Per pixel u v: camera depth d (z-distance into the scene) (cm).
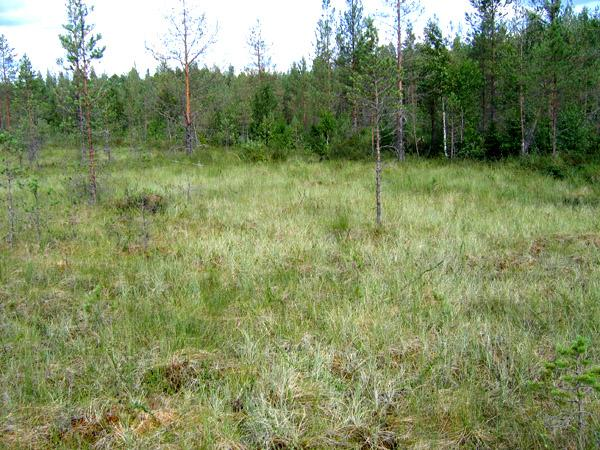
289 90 4141
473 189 1238
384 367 421
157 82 2697
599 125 1878
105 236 834
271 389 390
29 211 950
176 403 380
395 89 891
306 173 1555
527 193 1197
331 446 337
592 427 340
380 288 580
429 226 882
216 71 2622
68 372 418
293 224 886
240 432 350
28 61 2555
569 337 464
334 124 2144
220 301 570
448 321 498
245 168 1680
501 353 446
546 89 1611
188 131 2273
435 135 2123
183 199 1138
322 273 655
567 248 750
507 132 1902
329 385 392
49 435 348
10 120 3341
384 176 1452
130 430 346
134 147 2520
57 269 679
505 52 1825
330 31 3023
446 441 344
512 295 564
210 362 432
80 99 1185
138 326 503
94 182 1143
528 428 349
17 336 475
